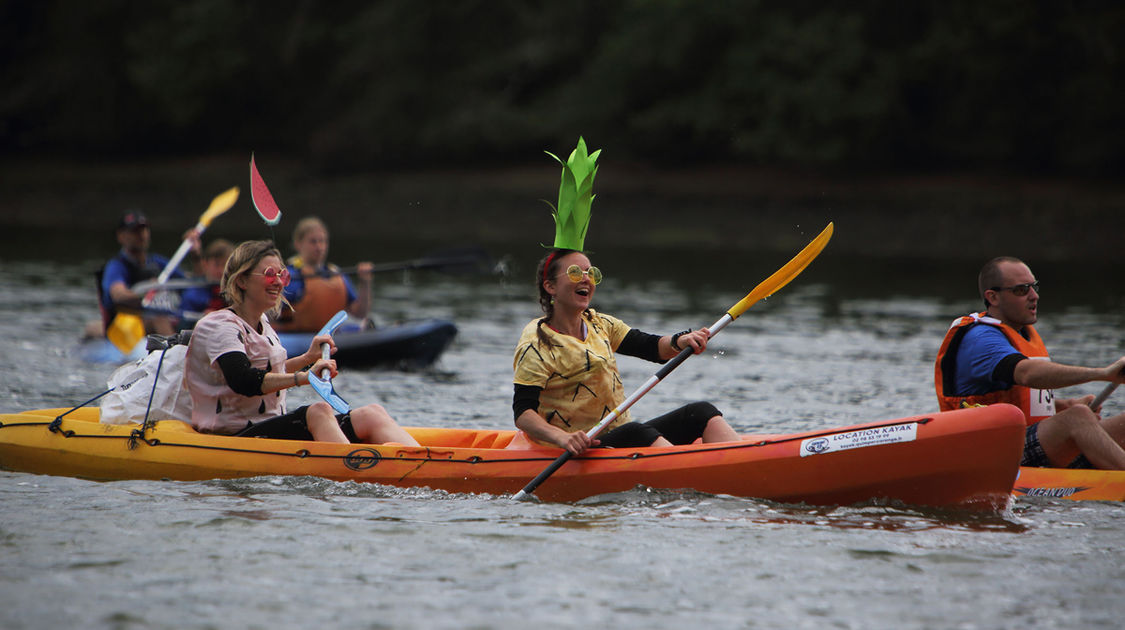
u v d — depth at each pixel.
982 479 16.64
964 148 93.44
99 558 14.29
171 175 122.44
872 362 34.56
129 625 12.12
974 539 15.41
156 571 13.83
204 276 37.03
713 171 103.81
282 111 132.25
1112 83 85.38
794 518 16.50
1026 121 90.75
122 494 17.55
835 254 82.62
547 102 117.12
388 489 17.92
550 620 12.34
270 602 12.81
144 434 18.78
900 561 14.41
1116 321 42.88
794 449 17.17
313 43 126.88
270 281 18.38
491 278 66.56
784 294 55.44
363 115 120.25
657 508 16.91
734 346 38.16
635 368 34.16
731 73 97.94
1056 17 85.81
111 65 131.88
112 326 34.25
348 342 32.94
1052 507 17.16
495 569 14.00
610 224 99.19
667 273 67.00
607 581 13.59
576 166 17.36
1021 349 18.59
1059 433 18.20
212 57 126.38
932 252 84.56
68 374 30.48
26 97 131.50
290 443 18.31
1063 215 82.38
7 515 16.19
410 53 120.31
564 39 117.06
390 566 14.08
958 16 88.75
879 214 89.75
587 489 17.47
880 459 16.80
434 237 98.06
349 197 112.25
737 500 17.22
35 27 135.62
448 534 15.45
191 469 18.42
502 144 115.81
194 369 18.72
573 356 17.25
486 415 26.23
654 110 103.81
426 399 28.44
